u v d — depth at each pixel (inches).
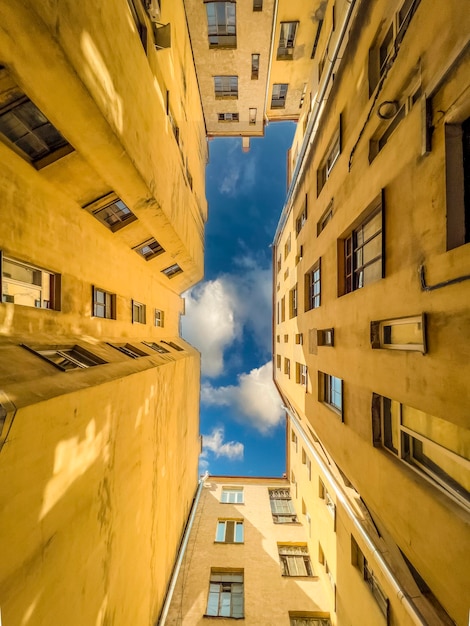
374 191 266.2
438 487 198.4
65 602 196.9
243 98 837.8
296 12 596.1
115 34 247.3
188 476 674.8
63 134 233.3
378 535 314.0
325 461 496.1
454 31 164.7
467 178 172.2
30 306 253.4
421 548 200.2
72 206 311.3
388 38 270.8
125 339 448.5
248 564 575.5
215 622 481.4
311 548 596.4
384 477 249.9
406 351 216.1
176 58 499.5
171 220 437.4
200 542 631.2
